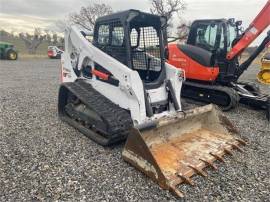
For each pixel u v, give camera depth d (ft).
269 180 11.80
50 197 10.23
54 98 25.20
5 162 12.60
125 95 14.46
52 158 13.11
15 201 9.95
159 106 14.99
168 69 15.55
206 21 23.82
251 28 21.74
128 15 14.24
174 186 10.69
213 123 15.23
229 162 13.11
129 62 14.46
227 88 22.45
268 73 37.73
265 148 15.03
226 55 23.21
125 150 12.39
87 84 17.40
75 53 18.44
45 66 59.62
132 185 11.08
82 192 10.58
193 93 24.53
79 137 15.69
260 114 22.00
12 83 33.86
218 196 10.59
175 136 13.89
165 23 15.65
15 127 17.11
